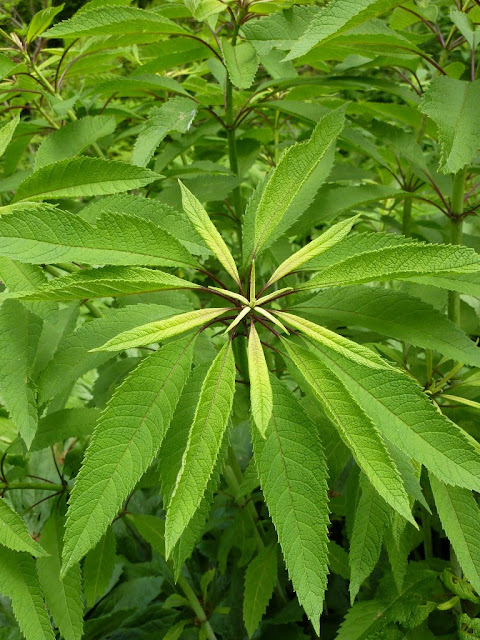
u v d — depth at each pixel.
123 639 1.07
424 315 0.62
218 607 1.01
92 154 0.96
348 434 0.52
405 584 0.81
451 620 0.89
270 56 0.82
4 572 0.62
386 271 0.54
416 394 0.53
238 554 1.12
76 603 0.70
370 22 0.70
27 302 0.59
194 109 0.78
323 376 0.53
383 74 1.45
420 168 0.82
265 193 0.59
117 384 0.82
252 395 0.51
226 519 1.18
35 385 0.62
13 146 0.87
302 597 0.51
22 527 0.59
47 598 0.69
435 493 0.66
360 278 0.54
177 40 0.81
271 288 0.99
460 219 0.79
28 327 0.64
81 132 0.75
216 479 0.58
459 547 0.64
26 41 0.81
